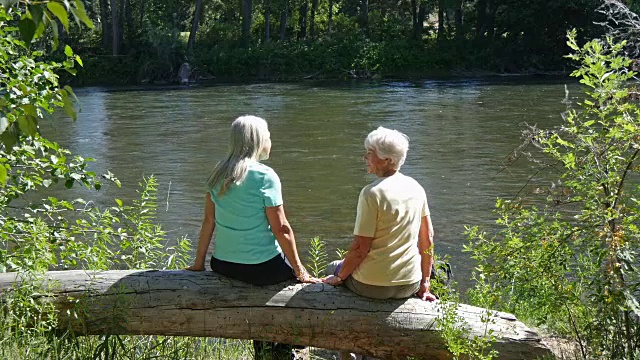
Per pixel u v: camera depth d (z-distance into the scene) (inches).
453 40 1911.9
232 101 1244.5
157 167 684.7
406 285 176.7
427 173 633.6
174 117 1042.7
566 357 186.5
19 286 185.3
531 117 962.7
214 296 179.6
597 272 186.2
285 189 589.3
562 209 248.4
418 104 1146.0
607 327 183.0
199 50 1827.0
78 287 183.8
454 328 172.7
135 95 1369.3
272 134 881.5
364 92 1358.3
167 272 185.8
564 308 195.9
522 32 1871.3
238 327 179.8
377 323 176.6
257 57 1793.8
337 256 412.2
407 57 1811.0
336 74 1771.7
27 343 173.9
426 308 177.9
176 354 187.6
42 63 226.5
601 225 180.7
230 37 1998.0
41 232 240.4
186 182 615.5
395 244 174.4
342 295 179.5
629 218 176.2
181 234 449.7
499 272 195.3
